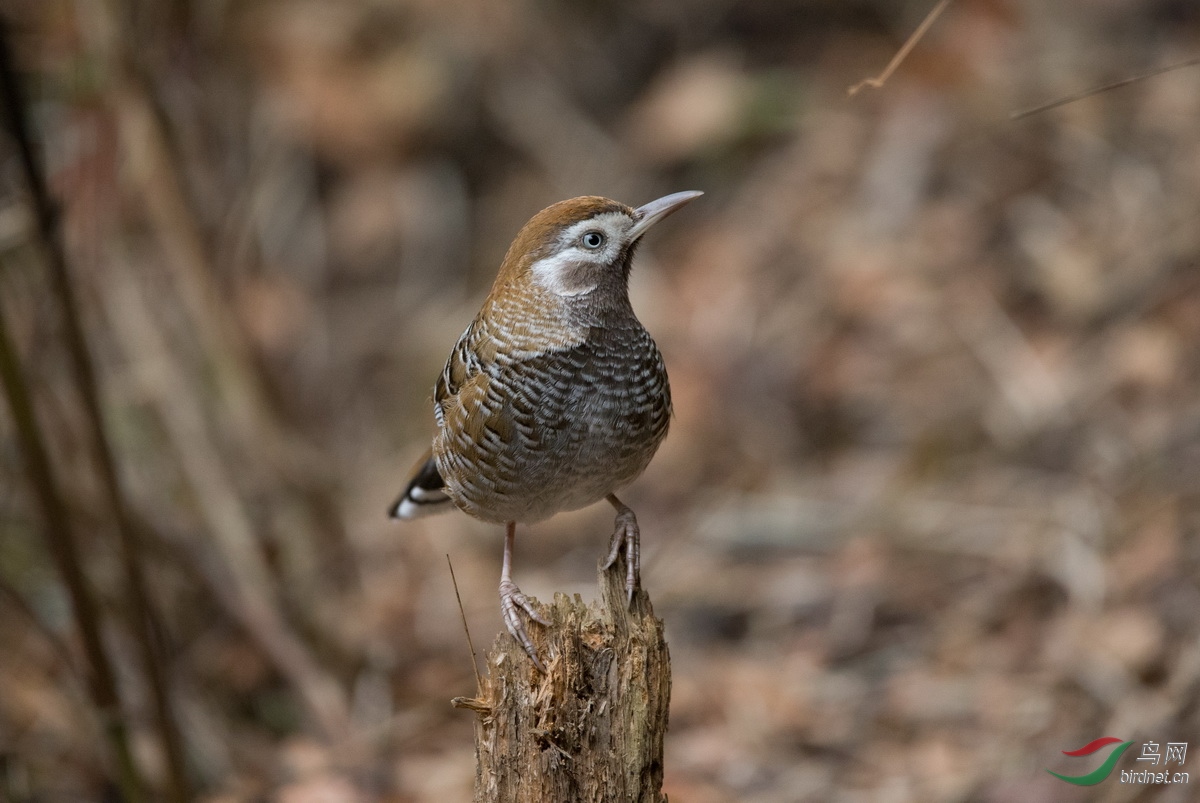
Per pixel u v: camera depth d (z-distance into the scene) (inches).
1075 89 581.9
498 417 271.6
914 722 407.5
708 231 632.4
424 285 653.9
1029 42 600.1
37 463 310.2
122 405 461.1
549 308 272.2
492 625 488.4
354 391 623.5
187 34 451.2
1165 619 398.9
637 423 276.8
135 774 344.5
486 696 241.9
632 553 258.8
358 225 659.4
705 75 648.4
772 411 556.1
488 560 530.9
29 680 419.8
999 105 595.5
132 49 419.5
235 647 465.4
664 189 651.5
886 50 653.3
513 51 675.4
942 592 457.1
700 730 417.7
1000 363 526.3
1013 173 585.0
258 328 530.0
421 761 413.7
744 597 481.1
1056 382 508.4
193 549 440.1
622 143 668.1
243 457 479.8
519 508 281.9
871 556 477.1
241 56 581.0
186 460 465.7
